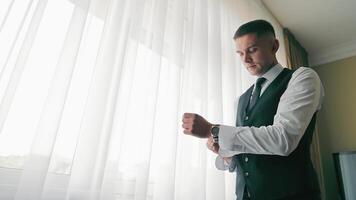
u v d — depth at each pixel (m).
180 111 1.11
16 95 0.68
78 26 0.79
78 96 0.80
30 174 0.65
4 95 0.63
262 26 0.95
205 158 1.17
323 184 2.57
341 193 2.42
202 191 1.12
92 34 0.87
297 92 0.80
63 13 0.80
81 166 0.77
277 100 0.88
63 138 0.74
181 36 1.20
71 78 0.75
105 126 0.81
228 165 1.00
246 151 0.80
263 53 0.94
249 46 0.94
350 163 2.46
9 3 0.68
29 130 0.69
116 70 0.88
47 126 0.69
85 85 0.82
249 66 0.99
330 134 2.91
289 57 2.70
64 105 0.72
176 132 1.04
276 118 0.80
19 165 0.66
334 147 2.85
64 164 0.73
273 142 0.73
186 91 1.21
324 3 2.47
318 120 3.03
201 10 1.44
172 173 0.99
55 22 0.78
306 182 0.77
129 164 0.90
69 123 0.76
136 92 0.97
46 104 0.70
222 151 0.88
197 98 1.25
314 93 0.81
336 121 2.92
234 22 1.85
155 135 1.02
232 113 1.47
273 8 2.58
